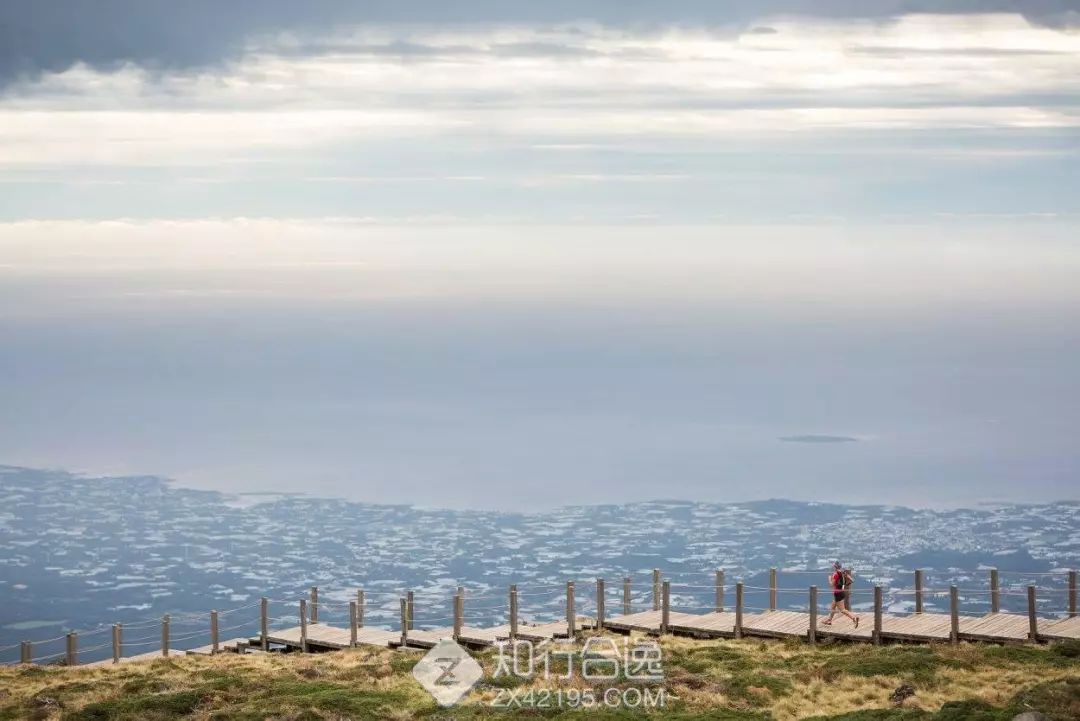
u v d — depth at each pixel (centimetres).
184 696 3516
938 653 3678
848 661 3656
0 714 3494
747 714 3188
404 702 3419
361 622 5081
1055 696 2875
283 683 3728
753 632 4169
